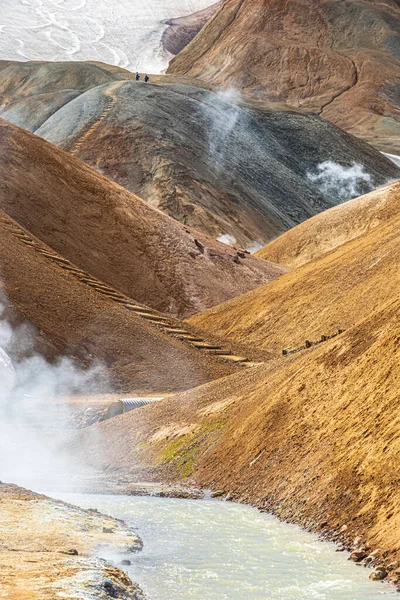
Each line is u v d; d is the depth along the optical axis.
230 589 16.48
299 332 69.19
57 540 19.58
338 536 20.11
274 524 22.36
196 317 89.88
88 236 99.31
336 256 79.12
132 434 36.91
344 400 24.91
